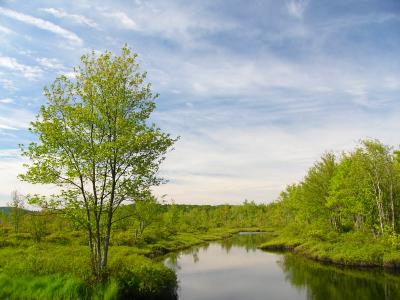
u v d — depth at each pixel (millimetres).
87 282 19078
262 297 23141
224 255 46312
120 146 19656
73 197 19625
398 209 41031
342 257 34562
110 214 20656
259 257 43375
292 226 63594
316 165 53469
